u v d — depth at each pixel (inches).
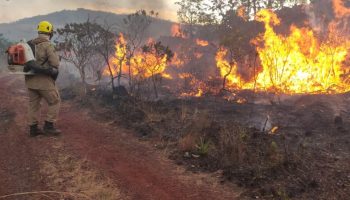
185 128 305.9
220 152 254.8
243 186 216.7
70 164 238.7
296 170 231.1
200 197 205.2
